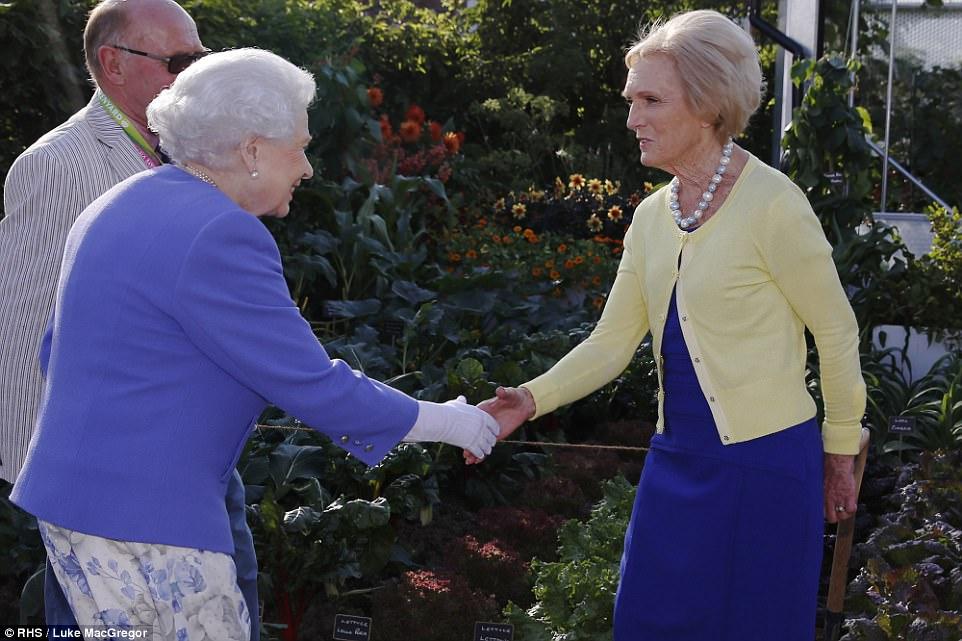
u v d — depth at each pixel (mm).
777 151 7520
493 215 8273
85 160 2350
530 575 3494
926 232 6488
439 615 3139
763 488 2121
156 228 1800
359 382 1935
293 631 3318
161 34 2396
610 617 2984
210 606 1826
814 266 2074
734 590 2152
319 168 6445
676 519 2195
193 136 1859
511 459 4457
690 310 2143
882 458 4484
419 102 10492
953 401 4750
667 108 2107
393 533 3434
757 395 2104
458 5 13172
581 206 8445
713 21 2107
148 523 1759
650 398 4965
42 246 2303
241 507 2504
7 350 2303
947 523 3561
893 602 2973
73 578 1848
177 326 1790
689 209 2201
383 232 6051
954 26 6781
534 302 6105
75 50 5629
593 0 12195
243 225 1824
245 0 7211
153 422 1775
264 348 1808
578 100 12414
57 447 1791
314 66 7023
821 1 6543
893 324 5520
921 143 6902
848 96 6848
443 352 5195
